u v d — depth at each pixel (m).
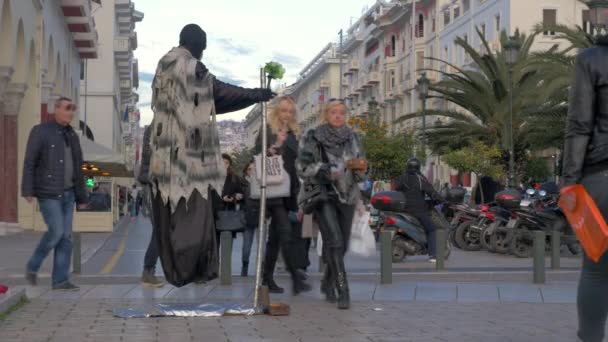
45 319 8.16
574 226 5.39
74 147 10.60
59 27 39.72
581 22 54.28
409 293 10.59
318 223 9.29
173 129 7.96
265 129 9.05
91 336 7.15
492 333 7.36
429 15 74.44
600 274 5.65
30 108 31.61
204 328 7.62
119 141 90.25
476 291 10.82
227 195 13.96
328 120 9.27
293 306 9.31
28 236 26.45
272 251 10.56
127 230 33.03
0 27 25.52
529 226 18.95
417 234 16.91
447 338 7.08
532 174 38.50
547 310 8.97
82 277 11.98
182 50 8.09
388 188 43.12
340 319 8.24
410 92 77.06
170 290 10.81
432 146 38.25
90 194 30.83
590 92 5.58
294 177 10.25
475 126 36.03
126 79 90.31
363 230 9.42
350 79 107.06
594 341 5.79
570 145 5.62
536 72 34.00
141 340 6.95
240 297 10.15
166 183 7.94
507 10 55.16
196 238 7.90
